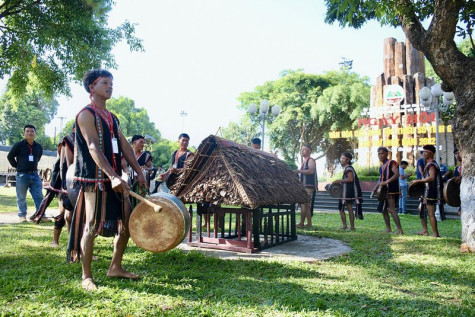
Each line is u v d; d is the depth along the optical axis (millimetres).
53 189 5945
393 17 7691
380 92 23625
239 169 5992
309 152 9695
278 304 3309
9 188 24594
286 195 6613
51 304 3107
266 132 37844
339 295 3670
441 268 4969
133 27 17406
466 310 3287
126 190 3559
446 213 14398
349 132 25078
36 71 17203
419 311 3291
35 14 15414
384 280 4391
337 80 36688
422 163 8633
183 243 6824
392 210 8469
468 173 6500
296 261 5254
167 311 3059
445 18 6723
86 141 3664
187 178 6207
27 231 7164
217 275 4355
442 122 21484
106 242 6234
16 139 50000
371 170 21406
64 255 5098
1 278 3783
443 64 6945
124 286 3693
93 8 16156
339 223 10984
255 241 6188
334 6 11539
